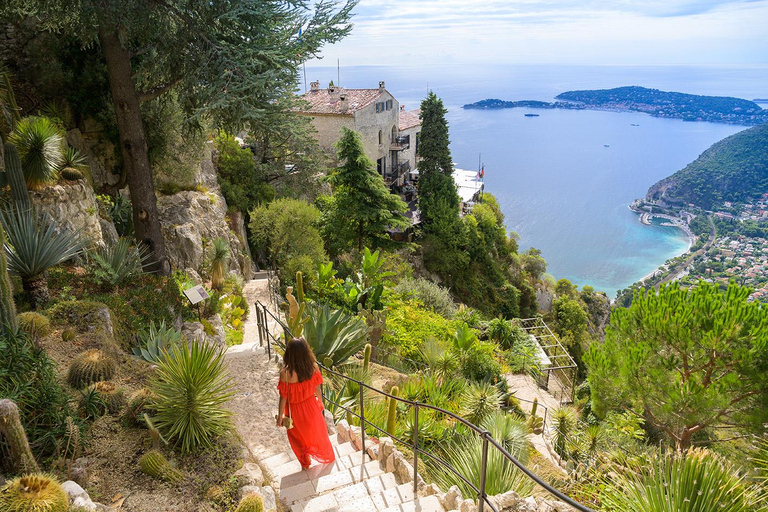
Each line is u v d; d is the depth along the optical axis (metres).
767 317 10.52
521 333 23.12
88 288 10.46
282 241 22.62
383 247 30.47
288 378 5.07
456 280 38.66
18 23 15.24
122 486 4.73
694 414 11.16
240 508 4.14
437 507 4.64
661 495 4.42
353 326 11.24
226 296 17.27
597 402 13.22
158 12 12.61
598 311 55.00
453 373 13.60
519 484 5.79
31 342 6.03
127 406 5.85
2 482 4.02
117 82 13.59
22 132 11.11
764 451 6.57
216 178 25.06
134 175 14.34
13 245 8.39
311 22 13.35
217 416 5.59
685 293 12.09
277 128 13.66
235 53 12.66
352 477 5.33
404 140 50.06
